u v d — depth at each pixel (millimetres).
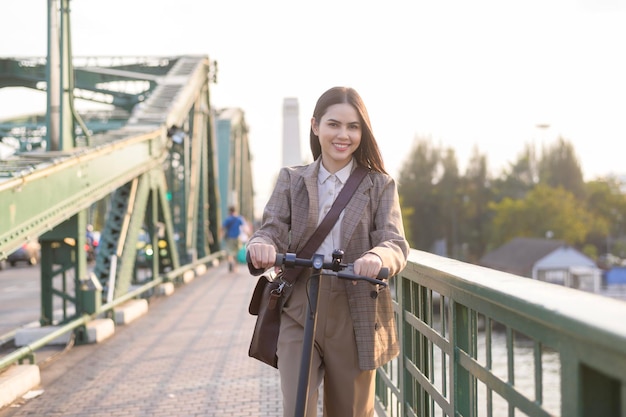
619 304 1600
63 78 9211
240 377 6961
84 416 5629
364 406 2777
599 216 116875
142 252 20344
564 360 1662
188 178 19688
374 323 2701
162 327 10469
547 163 120062
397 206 2787
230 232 21031
